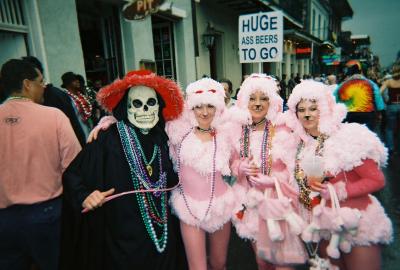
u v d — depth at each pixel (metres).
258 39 4.30
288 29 15.84
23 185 1.91
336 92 5.46
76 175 1.86
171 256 2.02
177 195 2.19
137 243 1.87
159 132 2.14
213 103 2.14
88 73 7.02
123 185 1.89
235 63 12.49
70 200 1.83
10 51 4.12
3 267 1.95
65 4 4.65
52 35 4.46
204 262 2.17
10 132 1.88
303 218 2.04
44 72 4.33
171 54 7.95
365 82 5.14
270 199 2.01
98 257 1.89
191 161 2.11
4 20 3.93
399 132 6.20
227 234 2.29
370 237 1.76
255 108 2.20
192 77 8.35
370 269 1.82
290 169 2.05
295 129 2.01
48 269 2.02
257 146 2.18
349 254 1.87
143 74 1.98
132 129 2.00
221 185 2.22
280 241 2.03
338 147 1.78
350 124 1.85
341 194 1.79
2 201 1.89
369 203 1.84
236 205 2.24
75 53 4.85
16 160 1.88
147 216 1.92
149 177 1.97
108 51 6.39
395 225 3.47
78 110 4.09
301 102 1.89
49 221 1.98
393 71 6.02
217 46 11.17
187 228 2.13
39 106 1.99
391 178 4.94
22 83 1.95
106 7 6.05
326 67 27.66
